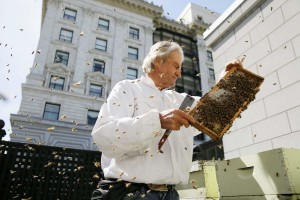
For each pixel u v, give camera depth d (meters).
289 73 3.12
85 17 23.77
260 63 3.61
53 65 20.36
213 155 12.66
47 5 22.72
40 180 3.88
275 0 3.49
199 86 27.92
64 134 18.58
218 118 1.47
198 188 2.81
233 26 4.27
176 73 1.83
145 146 1.53
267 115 3.33
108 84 22.12
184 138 1.75
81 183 4.09
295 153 1.78
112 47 23.94
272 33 3.47
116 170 1.50
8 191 3.71
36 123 17.94
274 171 1.77
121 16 25.73
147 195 1.45
